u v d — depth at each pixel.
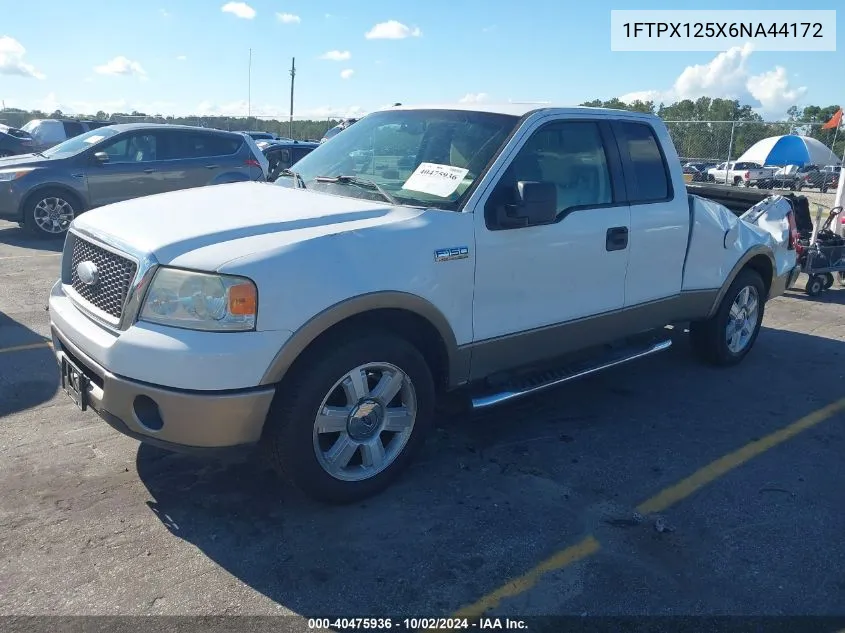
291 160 16.73
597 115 4.46
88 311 3.37
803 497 3.78
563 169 4.19
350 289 3.19
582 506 3.61
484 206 3.73
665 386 5.37
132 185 11.28
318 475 3.33
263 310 2.98
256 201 3.77
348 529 3.32
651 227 4.66
